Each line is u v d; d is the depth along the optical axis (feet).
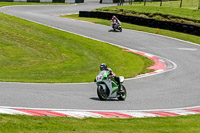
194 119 90.48
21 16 405.80
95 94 122.01
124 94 117.19
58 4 615.57
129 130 70.33
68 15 483.10
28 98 102.32
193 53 259.60
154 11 431.02
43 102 98.58
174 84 158.40
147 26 378.73
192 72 193.98
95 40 293.64
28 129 64.44
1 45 249.55
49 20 392.27
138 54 249.34
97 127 71.31
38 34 302.04
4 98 98.78
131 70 195.42
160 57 241.96
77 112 88.69
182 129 74.64
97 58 231.91
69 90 126.31
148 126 76.23
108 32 335.06
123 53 250.98
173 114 99.76
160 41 302.86
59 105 96.63
